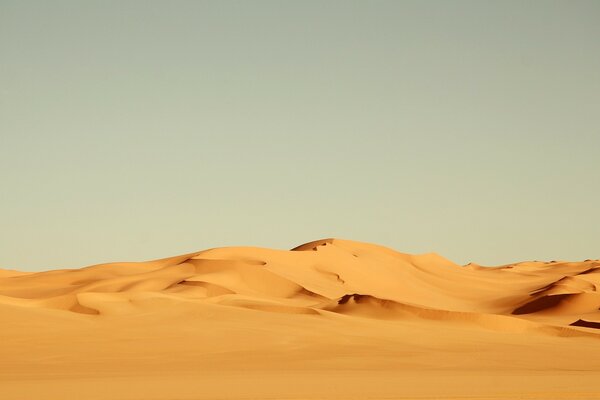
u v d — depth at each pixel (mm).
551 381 66062
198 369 80562
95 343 97688
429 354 98750
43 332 101938
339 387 59219
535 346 113750
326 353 96750
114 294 147125
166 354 92750
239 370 79562
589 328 161125
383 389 57719
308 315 136000
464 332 126938
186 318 119750
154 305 140625
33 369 79062
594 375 74062
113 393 54562
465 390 57250
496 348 108688
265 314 126625
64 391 56031
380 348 102500
